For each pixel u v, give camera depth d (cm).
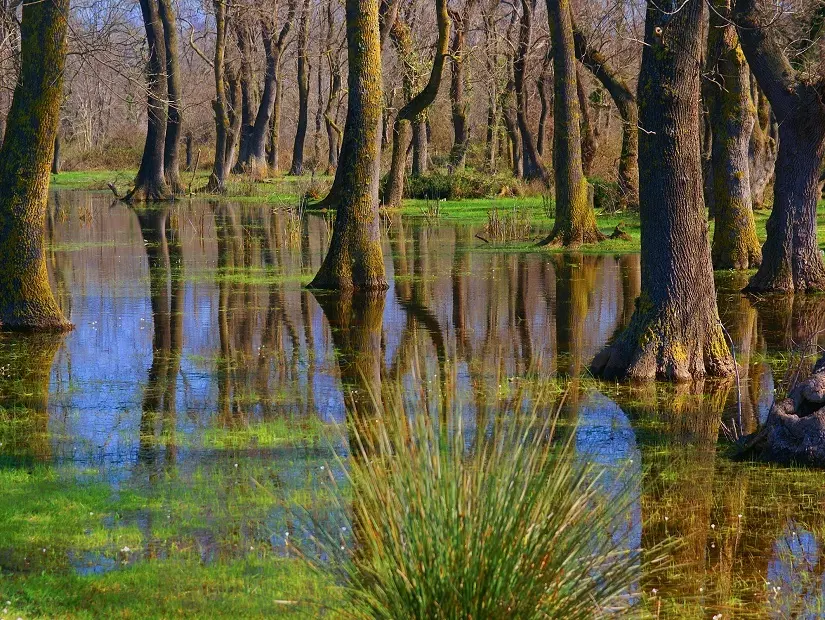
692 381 1155
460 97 5053
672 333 1170
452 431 466
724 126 2191
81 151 7562
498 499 416
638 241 2708
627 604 484
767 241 1894
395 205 3969
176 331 1469
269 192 5084
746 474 805
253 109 6631
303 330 1480
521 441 451
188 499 725
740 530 681
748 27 1792
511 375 1170
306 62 6300
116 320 1566
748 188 2228
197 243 2852
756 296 1833
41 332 1459
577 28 3144
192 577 584
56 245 2792
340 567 487
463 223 3484
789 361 1253
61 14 1418
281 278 2091
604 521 496
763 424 883
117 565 609
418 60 3909
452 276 2116
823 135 1816
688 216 1164
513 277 2091
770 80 1825
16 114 1449
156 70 4800
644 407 1031
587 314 1622
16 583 577
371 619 433
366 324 1534
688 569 616
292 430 926
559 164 2636
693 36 1142
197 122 7406
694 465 829
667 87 1139
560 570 420
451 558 408
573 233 2652
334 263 1912
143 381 1146
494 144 4909
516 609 406
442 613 405
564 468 449
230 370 1207
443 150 6269
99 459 837
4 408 1018
